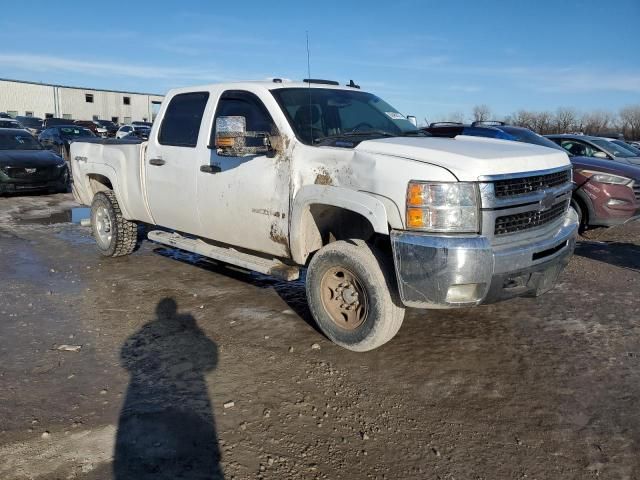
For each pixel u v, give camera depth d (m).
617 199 7.85
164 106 5.65
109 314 4.88
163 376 3.70
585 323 4.70
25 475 2.67
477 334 4.46
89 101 64.44
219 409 3.29
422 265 3.44
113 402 3.35
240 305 5.11
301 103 4.62
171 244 5.73
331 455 2.87
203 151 5.00
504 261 3.49
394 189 3.55
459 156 3.55
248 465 2.77
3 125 27.45
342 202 3.81
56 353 4.05
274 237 4.43
